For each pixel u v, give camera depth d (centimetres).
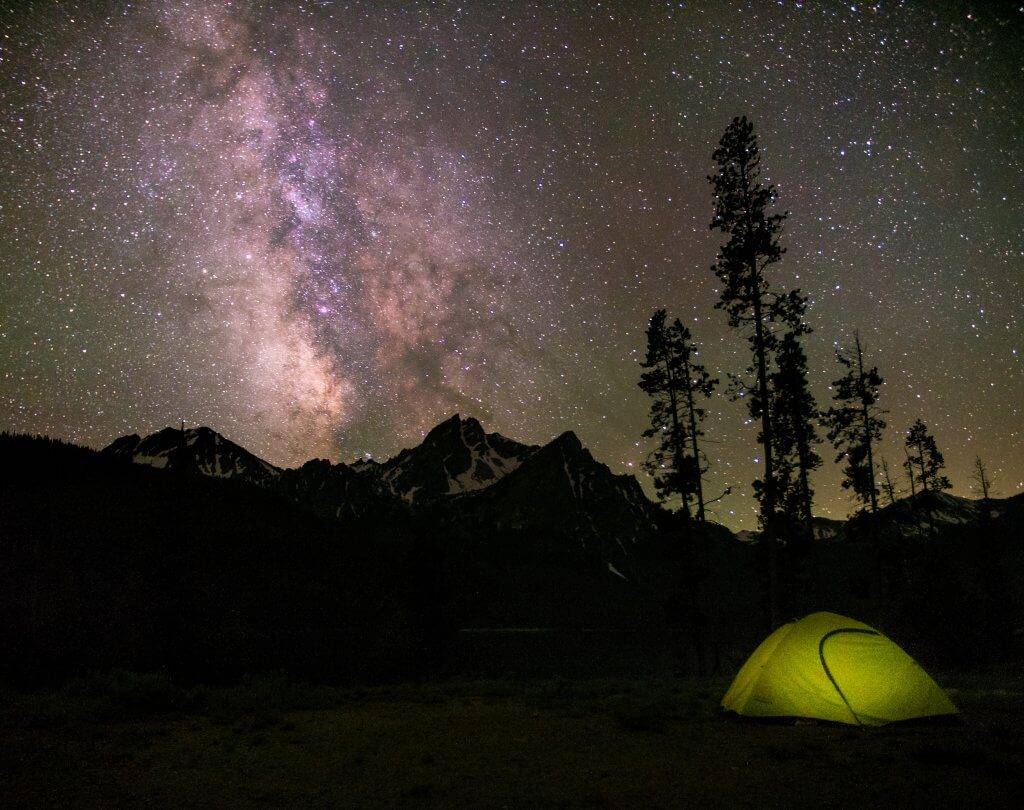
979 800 586
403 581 3716
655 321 3198
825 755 775
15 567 2017
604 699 1309
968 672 2042
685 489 2995
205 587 2500
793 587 3031
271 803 593
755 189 2412
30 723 923
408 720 1046
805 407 3183
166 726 952
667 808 576
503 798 607
